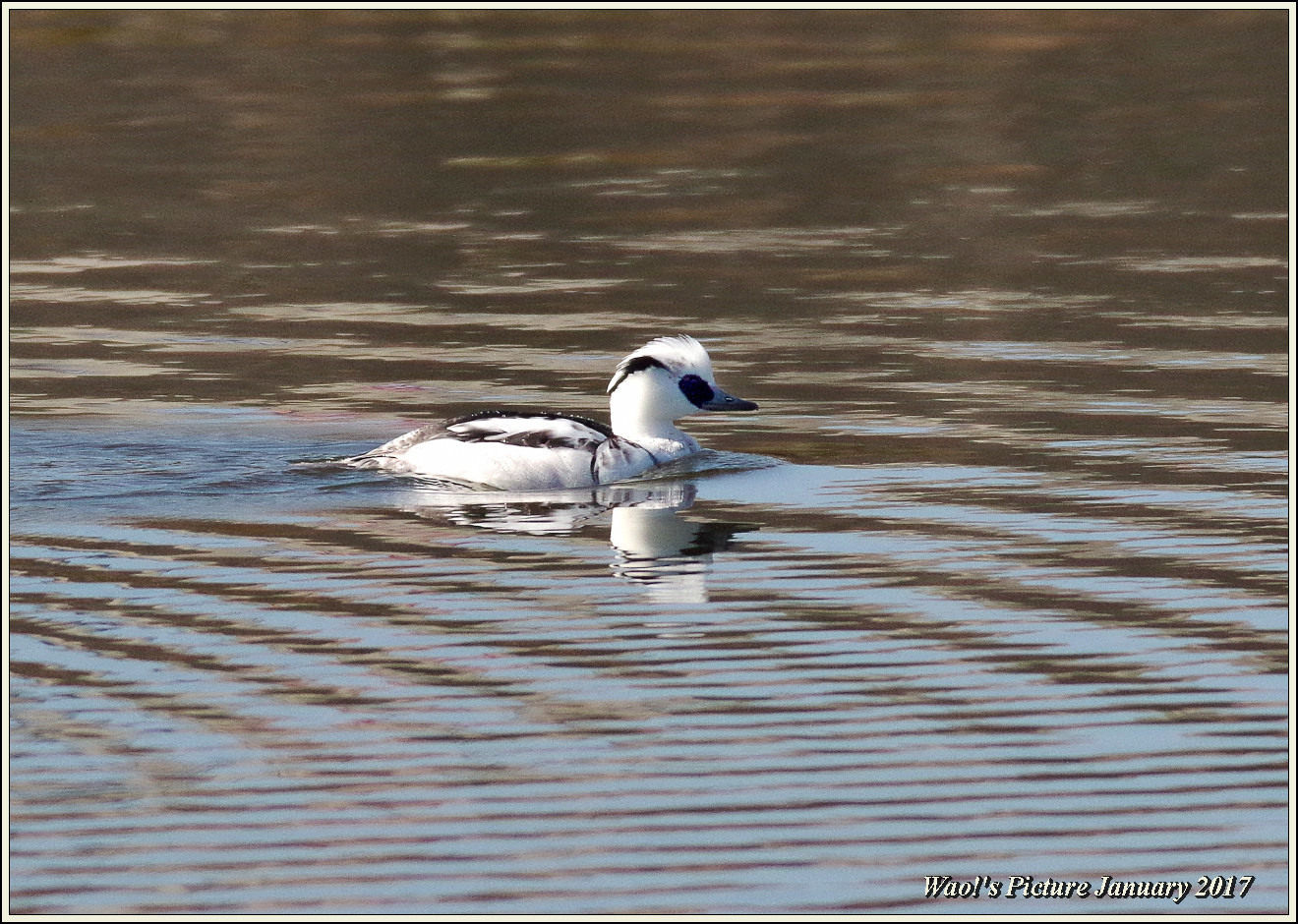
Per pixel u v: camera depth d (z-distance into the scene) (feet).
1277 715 39.24
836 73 115.75
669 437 59.88
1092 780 36.70
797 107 108.68
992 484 55.57
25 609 44.80
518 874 33.45
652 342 60.64
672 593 46.57
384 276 81.92
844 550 49.78
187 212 91.04
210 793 35.96
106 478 56.59
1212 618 44.34
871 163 98.84
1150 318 74.54
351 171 97.50
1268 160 97.96
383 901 32.55
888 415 63.21
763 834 34.71
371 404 65.36
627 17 130.00
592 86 112.78
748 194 93.97
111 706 39.32
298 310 77.36
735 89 111.96
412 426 63.00
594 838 34.63
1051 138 102.58
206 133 103.14
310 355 71.20
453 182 95.96
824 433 61.52
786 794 36.14
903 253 84.79
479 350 71.72
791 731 38.63
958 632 43.70
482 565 48.75
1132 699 40.06
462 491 56.34
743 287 79.71
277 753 37.52
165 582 47.01
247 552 49.49
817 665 41.88
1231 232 86.89
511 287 80.18
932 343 71.61
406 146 101.35
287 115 106.32
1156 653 42.42
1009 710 39.58
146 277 81.87
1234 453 57.88
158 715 38.99
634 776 36.83
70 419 63.10
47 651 42.19
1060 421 61.93
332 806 35.55
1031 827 35.06
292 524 52.34
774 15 130.93
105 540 50.47
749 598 46.19
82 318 76.13
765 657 42.34
